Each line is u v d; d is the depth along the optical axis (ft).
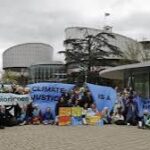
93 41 189.37
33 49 529.04
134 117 72.33
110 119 74.49
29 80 401.90
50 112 72.59
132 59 213.05
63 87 75.05
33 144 46.62
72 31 260.21
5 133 57.21
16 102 69.92
